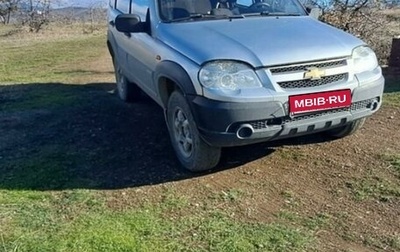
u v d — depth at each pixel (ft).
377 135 14.92
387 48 26.55
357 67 12.25
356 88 12.00
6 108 20.56
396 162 12.85
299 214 10.53
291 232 9.78
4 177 12.92
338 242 9.45
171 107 13.09
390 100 18.72
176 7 14.34
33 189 12.14
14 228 10.12
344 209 10.71
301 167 12.92
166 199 11.35
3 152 14.94
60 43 52.11
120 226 10.08
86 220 10.39
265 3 15.07
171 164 13.48
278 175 12.50
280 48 11.67
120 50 19.10
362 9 27.81
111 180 12.56
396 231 9.82
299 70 11.48
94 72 31.01
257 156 13.67
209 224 10.12
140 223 10.21
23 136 16.52
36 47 49.06
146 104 20.26
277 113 11.23
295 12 15.17
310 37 12.40
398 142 14.29
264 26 13.14
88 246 9.33
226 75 11.21
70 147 15.19
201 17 14.05
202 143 12.01
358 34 27.63
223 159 13.53
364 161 13.07
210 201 11.20
